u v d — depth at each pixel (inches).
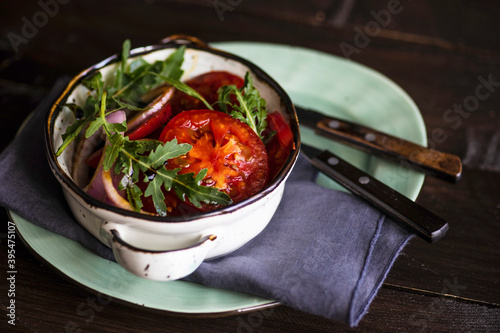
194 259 14.9
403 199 17.6
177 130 16.1
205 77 18.6
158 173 15.2
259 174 16.1
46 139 15.9
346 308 15.1
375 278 16.2
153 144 15.9
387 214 17.5
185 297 15.7
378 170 19.2
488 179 20.4
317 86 22.2
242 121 16.6
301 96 22.0
